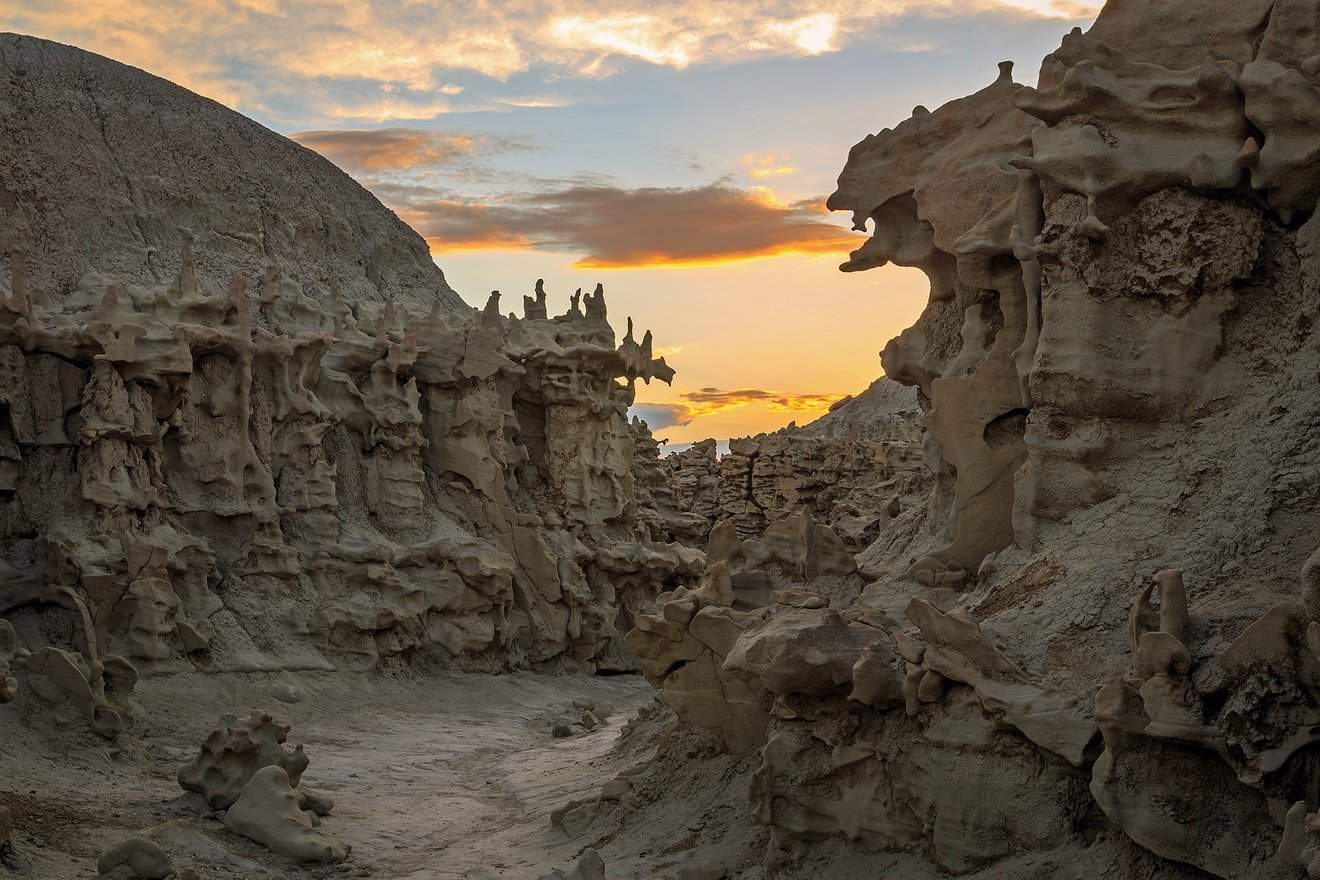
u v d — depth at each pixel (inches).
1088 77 500.7
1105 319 496.4
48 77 1232.2
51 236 1112.8
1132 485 483.8
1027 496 506.6
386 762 796.0
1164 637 370.9
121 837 551.2
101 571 892.0
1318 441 433.7
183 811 603.8
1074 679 413.4
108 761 708.7
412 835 605.6
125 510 935.7
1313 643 337.7
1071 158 498.9
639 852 524.7
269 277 1141.7
